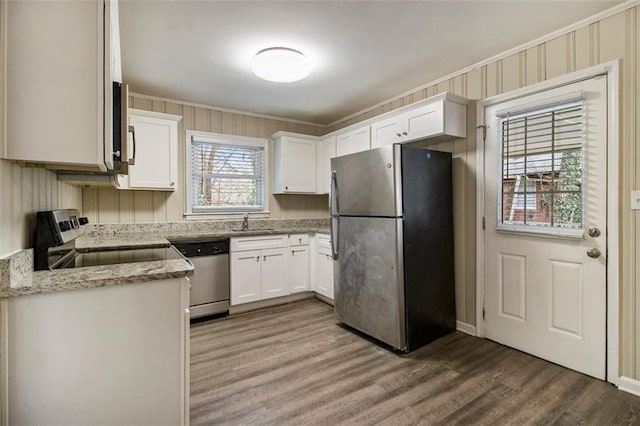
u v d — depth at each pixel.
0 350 1.09
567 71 2.18
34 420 1.14
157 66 2.75
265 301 3.61
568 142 2.18
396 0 1.91
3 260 1.08
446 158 2.82
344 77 3.00
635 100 1.88
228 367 2.24
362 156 2.71
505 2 1.93
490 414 1.71
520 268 2.44
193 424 1.64
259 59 2.47
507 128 2.52
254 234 3.48
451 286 2.85
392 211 2.46
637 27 1.88
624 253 1.93
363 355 2.41
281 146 4.03
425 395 1.89
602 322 2.03
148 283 1.29
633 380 1.90
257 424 1.65
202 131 3.76
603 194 2.02
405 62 2.70
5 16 1.10
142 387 1.29
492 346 2.54
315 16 2.06
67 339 1.17
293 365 2.26
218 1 1.90
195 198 3.76
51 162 1.18
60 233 1.40
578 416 1.68
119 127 1.48
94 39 1.21
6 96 1.10
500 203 2.57
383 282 2.54
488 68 2.64
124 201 3.34
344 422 1.66
